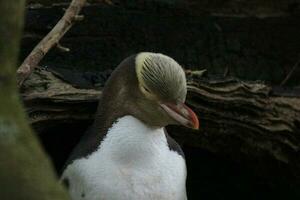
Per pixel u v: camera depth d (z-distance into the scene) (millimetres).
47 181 2699
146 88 7059
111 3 9008
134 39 9750
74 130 9125
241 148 9250
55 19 9250
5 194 2615
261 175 9562
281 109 8938
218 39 10008
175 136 9258
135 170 7109
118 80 7398
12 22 2730
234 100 8797
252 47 10109
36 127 8438
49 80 8656
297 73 10094
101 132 7391
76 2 8047
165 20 9836
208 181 9789
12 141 2678
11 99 2734
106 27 9594
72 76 8992
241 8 10070
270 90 9125
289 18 10156
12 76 2752
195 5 9914
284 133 8875
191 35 9938
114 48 9656
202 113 8875
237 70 10039
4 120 2688
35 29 9188
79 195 7191
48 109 8414
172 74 7004
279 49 10164
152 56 7211
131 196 7051
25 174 2658
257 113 8906
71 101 8430
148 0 9719
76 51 9484
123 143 7141
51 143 9266
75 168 7234
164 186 7172
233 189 9812
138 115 7219
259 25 10109
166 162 7262
